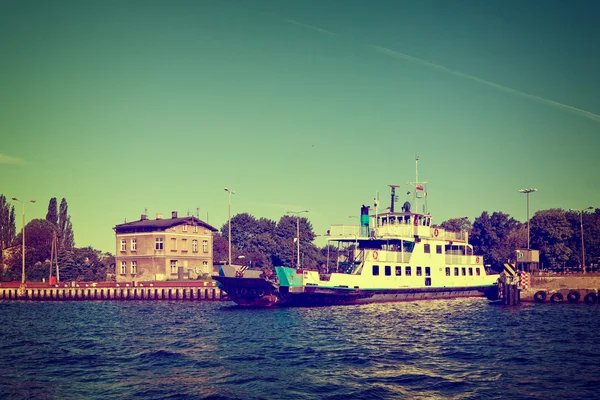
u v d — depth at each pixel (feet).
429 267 250.78
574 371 108.37
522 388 96.02
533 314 208.13
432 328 167.53
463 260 267.18
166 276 344.49
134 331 167.63
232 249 447.83
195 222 368.07
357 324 176.45
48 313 237.04
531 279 284.20
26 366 116.47
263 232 480.64
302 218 480.23
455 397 91.04
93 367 114.62
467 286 264.52
